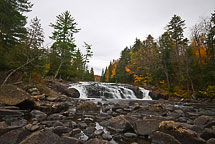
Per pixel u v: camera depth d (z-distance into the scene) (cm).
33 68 1272
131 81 4697
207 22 2464
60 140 313
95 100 1508
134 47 5253
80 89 1977
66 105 945
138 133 427
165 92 2769
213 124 493
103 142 300
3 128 362
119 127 469
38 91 1144
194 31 2595
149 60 3591
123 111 872
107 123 528
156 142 352
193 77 2508
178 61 2894
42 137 310
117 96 2259
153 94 2558
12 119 529
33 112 652
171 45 3269
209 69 2275
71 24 2630
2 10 1800
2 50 1374
